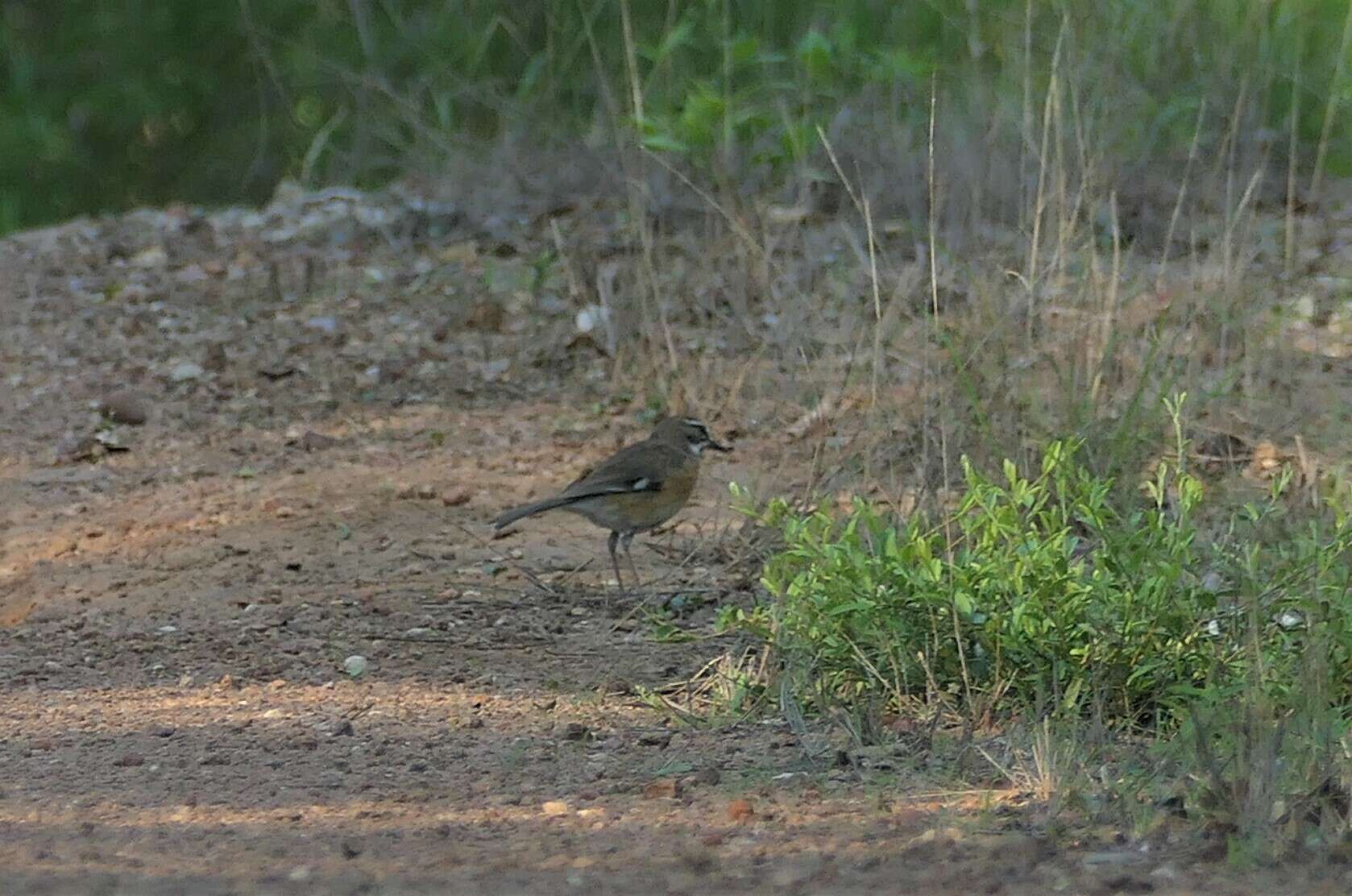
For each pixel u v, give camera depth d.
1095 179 14.41
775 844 7.86
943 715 9.48
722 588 11.87
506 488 14.12
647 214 18.23
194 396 16.48
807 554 9.85
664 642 10.77
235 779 9.06
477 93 21.42
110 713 10.23
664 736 9.56
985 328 12.94
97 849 7.97
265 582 12.41
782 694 9.73
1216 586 10.12
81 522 13.91
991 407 12.30
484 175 20.08
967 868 7.45
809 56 18.62
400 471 14.57
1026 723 9.22
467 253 18.83
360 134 22.55
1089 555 10.14
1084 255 13.42
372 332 17.48
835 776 8.84
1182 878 7.29
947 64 19.42
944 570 9.71
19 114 28.36
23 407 16.45
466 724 9.86
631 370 16.22
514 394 16.17
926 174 17.44
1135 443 11.98
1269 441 13.01
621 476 12.04
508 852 7.82
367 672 10.79
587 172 19.62
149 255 19.80
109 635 11.62
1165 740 8.94
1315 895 7.08
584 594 12.04
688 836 7.99
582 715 9.96
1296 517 11.24
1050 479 11.33
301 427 15.73
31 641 11.59
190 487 14.52
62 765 9.36
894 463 12.11
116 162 28.88
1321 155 17.72
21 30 29.16
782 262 16.80
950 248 15.23
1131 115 17.59
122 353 17.41
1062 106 14.52
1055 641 9.38
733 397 14.88
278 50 27.22
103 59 28.64
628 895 7.18
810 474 12.79
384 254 19.19
